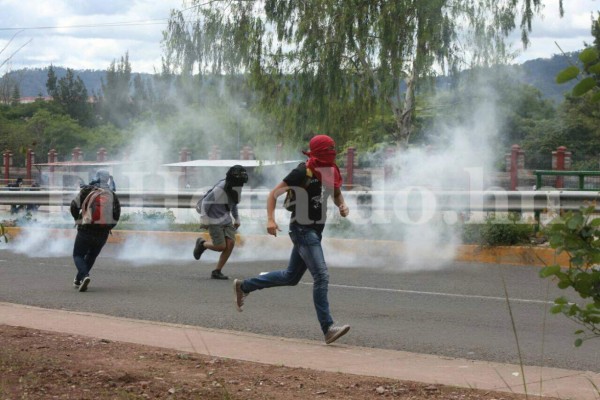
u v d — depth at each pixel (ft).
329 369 23.91
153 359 24.25
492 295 40.09
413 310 36.22
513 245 52.06
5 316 33.09
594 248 14.11
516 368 24.57
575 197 53.06
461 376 23.21
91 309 36.35
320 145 28.27
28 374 21.27
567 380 22.89
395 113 78.07
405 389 20.85
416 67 74.69
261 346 27.50
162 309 36.27
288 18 74.69
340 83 74.28
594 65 12.79
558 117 179.32
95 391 19.74
